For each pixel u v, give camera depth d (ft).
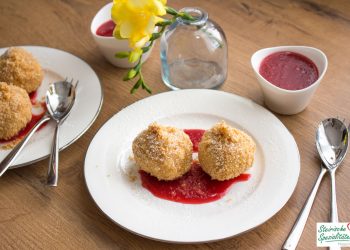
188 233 3.17
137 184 3.60
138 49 3.54
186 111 4.09
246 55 4.69
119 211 3.35
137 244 3.29
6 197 3.66
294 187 3.40
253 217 3.24
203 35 4.36
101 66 4.77
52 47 5.04
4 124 3.95
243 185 3.54
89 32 5.18
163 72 4.49
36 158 3.76
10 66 4.36
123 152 3.83
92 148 3.81
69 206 3.56
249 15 5.12
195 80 4.42
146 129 3.70
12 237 3.39
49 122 4.14
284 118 4.10
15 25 5.35
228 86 4.42
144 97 4.38
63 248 3.30
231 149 3.47
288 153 3.63
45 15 5.44
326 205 3.42
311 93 3.93
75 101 4.24
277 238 3.26
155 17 3.42
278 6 5.19
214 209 3.38
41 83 4.59
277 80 4.08
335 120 3.82
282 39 4.81
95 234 3.37
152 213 3.35
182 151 3.57
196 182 3.60
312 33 4.84
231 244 3.25
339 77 4.39
